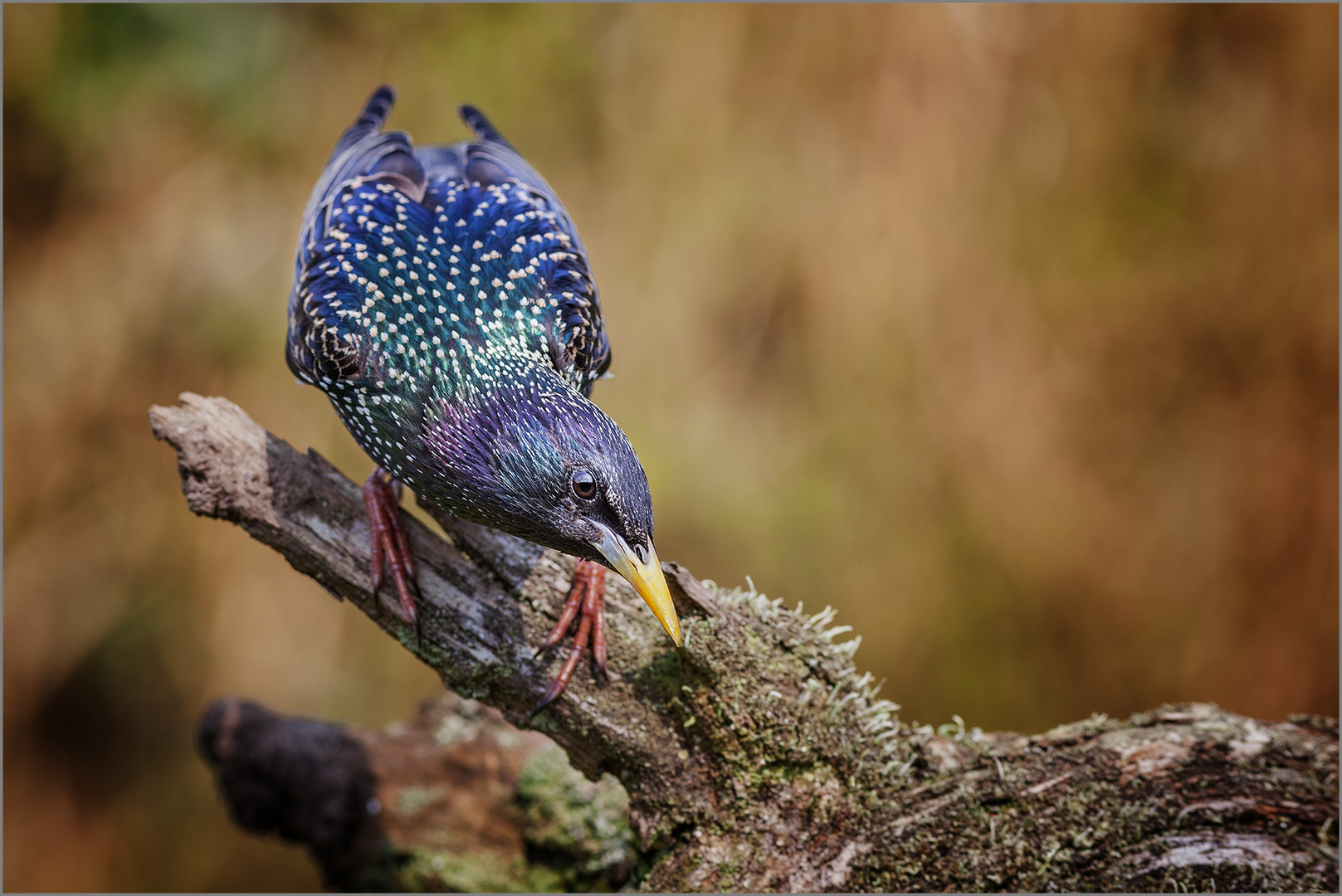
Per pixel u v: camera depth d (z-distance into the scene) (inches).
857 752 219.6
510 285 230.8
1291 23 502.3
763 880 214.8
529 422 208.5
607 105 521.7
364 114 305.6
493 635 220.8
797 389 505.7
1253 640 495.5
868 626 491.2
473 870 297.7
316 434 494.9
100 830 488.1
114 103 504.1
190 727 490.0
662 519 489.1
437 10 524.7
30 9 492.4
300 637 489.1
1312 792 211.5
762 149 517.0
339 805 308.8
